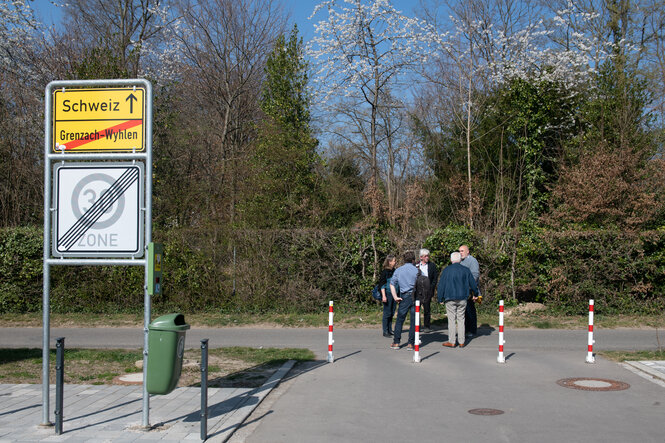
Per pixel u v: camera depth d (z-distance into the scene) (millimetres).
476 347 11570
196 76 32844
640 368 9305
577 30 26469
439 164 29500
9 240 16828
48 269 6289
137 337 13266
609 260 15469
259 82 33750
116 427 6148
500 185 24875
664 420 6461
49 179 6426
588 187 19625
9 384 8273
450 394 7715
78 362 9922
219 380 8500
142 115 6473
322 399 7477
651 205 19234
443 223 27188
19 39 24578
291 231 16641
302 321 15250
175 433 5930
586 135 23438
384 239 16672
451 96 29250
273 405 7199
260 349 11336
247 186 22375
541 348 11484
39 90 24984
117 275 16828
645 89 24297
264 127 24094
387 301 13078
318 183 23703
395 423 6387
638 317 15117
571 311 15656
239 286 16609
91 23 29469
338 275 16453
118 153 6453
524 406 7082
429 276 13531
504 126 26344
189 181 24562
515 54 25547
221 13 32344
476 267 13203
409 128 33656
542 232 15938
